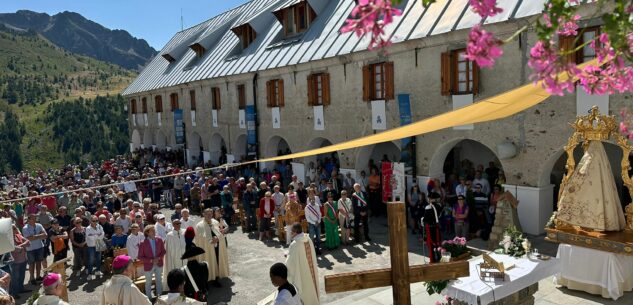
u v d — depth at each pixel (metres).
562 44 10.34
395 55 14.83
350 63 16.48
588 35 10.18
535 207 11.92
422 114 14.20
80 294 10.67
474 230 12.73
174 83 29.28
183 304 5.93
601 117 7.78
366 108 16.11
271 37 22.48
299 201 14.89
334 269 11.23
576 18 3.04
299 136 19.38
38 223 11.30
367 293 9.20
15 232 10.17
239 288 10.41
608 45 3.09
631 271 7.88
